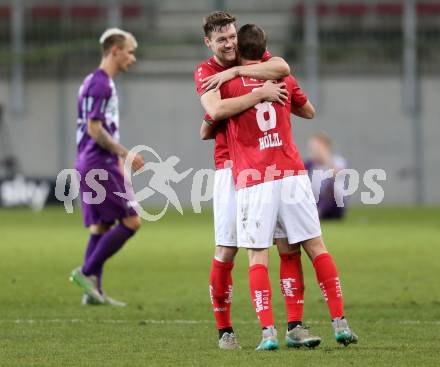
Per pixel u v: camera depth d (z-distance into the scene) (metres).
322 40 110.19
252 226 20.44
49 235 60.47
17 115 106.81
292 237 20.64
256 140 20.52
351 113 108.06
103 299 29.81
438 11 109.12
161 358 19.78
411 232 63.06
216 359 19.52
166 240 56.88
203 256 46.81
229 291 21.36
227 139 21.02
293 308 21.17
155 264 43.00
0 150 106.56
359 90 108.06
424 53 108.19
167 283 35.78
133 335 23.36
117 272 39.78
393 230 65.06
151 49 107.50
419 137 108.12
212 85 20.78
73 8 109.50
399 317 26.55
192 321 25.94
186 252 49.03
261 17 109.50
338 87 108.12
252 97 20.36
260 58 21.25
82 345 21.72
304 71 107.81
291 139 20.95
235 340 21.42
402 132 108.06
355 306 28.94
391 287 33.94
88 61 107.69
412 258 45.19
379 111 108.25
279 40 109.31
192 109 107.69
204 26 21.12
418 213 88.38
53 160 107.38
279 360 19.20
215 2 109.69
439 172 108.06
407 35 107.75
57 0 109.62
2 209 95.56
